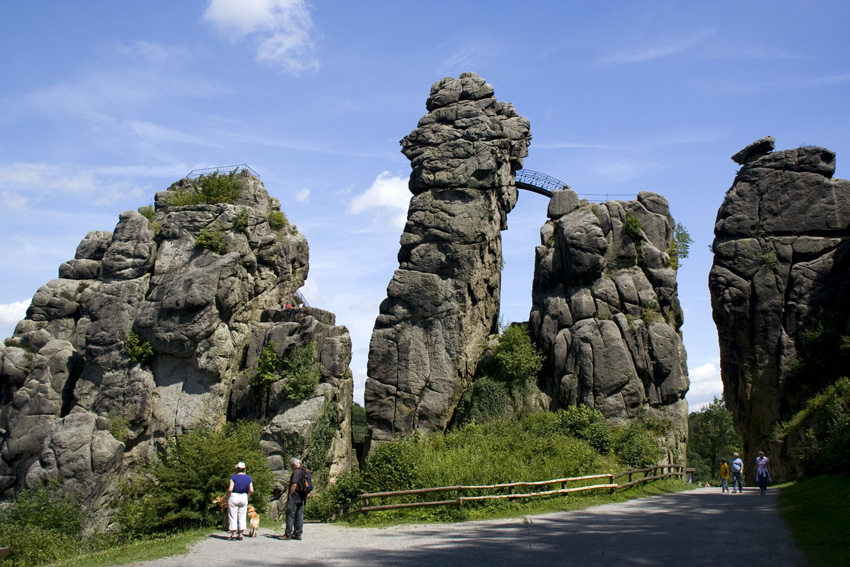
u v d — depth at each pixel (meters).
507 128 54.59
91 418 46.88
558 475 33.88
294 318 51.50
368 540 23.34
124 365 49.69
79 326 53.81
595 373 48.22
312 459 45.62
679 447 47.12
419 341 49.72
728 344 50.81
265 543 23.14
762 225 51.44
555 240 53.59
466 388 50.28
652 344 48.50
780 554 19.31
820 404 43.03
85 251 58.84
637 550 20.30
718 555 19.36
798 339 48.44
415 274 50.91
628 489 35.81
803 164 51.75
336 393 48.66
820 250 49.81
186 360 49.91
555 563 18.73
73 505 41.19
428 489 28.16
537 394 49.56
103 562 20.33
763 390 48.66
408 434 47.97
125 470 47.28
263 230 54.91
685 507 30.17
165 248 53.03
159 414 48.84
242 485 24.61
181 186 59.53
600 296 50.31
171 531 32.41
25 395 50.56
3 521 37.19
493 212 52.22
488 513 28.45
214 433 38.31
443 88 56.59
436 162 52.84
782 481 45.47
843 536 20.91
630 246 51.56
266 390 49.47
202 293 49.50
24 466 49.16
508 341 50.69
